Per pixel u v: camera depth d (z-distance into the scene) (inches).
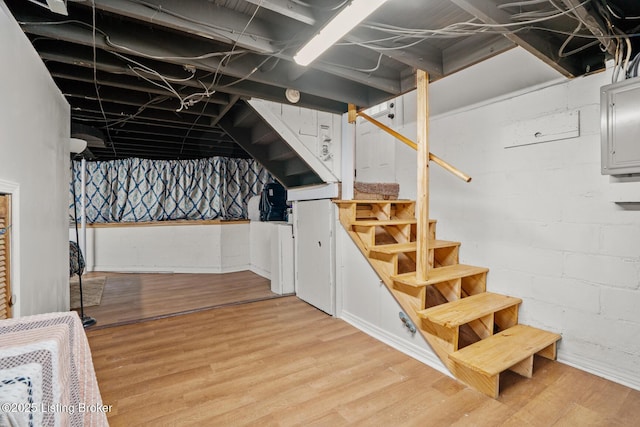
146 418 63.3
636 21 66.2
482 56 77.4
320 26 62.8
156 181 222.2
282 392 72.0
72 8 67.9
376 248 97.7
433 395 70.4
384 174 138.2
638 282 69.4
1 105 51.8
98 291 162.4
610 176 71.6
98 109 124.7
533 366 80.7
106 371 81.4
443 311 81.7
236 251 218.1
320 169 120.8
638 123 63.6
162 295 154.3
